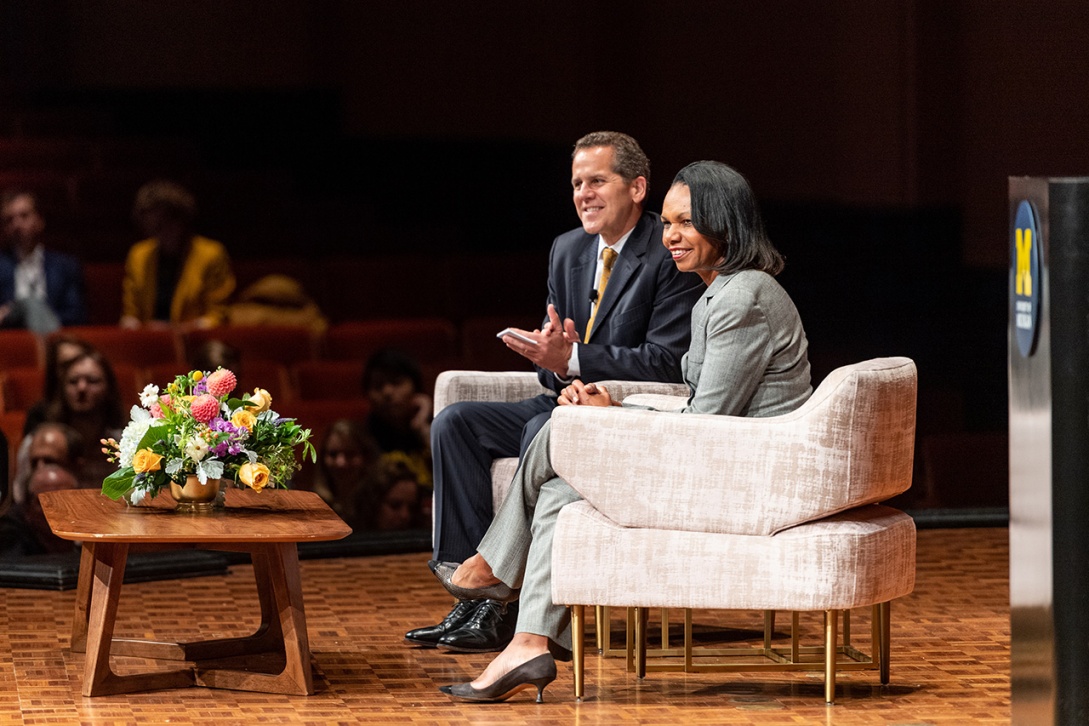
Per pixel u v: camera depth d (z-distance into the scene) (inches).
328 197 885.8
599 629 405.1
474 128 885.8
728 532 344.2
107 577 356.5
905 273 811.4
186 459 368.2
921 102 804.0
